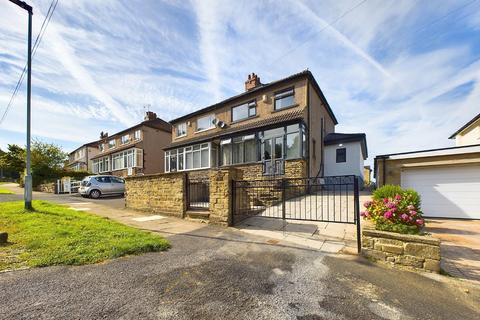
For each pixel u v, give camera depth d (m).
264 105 15.15
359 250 4.29
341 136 17.86
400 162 9.34
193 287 2.86
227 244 4.76
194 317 2.25
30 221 5.95
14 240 4.31
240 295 2.70
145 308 2.37
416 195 6.02
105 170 31.45
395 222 4.03
